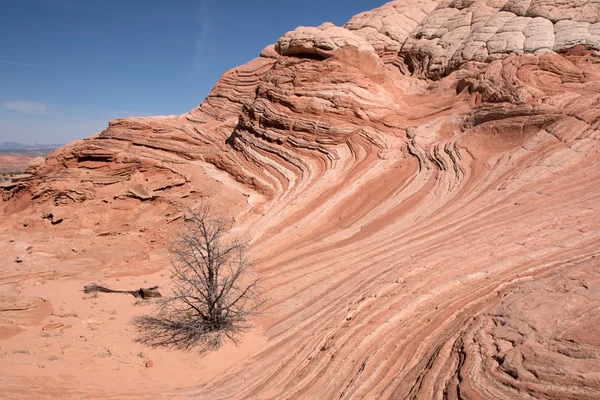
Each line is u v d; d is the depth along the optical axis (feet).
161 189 91.50
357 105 78.74
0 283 54.39
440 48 99.40
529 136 59.47
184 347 36.19
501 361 17.62
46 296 49.70
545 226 36.35
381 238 49.57
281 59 89.51
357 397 20.65
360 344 25.84
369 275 38.70
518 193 47.39
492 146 62.75
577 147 51.65
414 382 19.70
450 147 65.62
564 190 44.27
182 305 45.14
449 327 24.25
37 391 24.99
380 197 62.90
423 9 123.03
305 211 65.21
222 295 39.65
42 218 85.10
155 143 104.99
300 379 25.63
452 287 29.68
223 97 133.69
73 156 106.73
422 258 37.19
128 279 57.26
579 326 17.95
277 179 80.38
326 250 51.70
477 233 39.88
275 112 84.84
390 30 115.85
